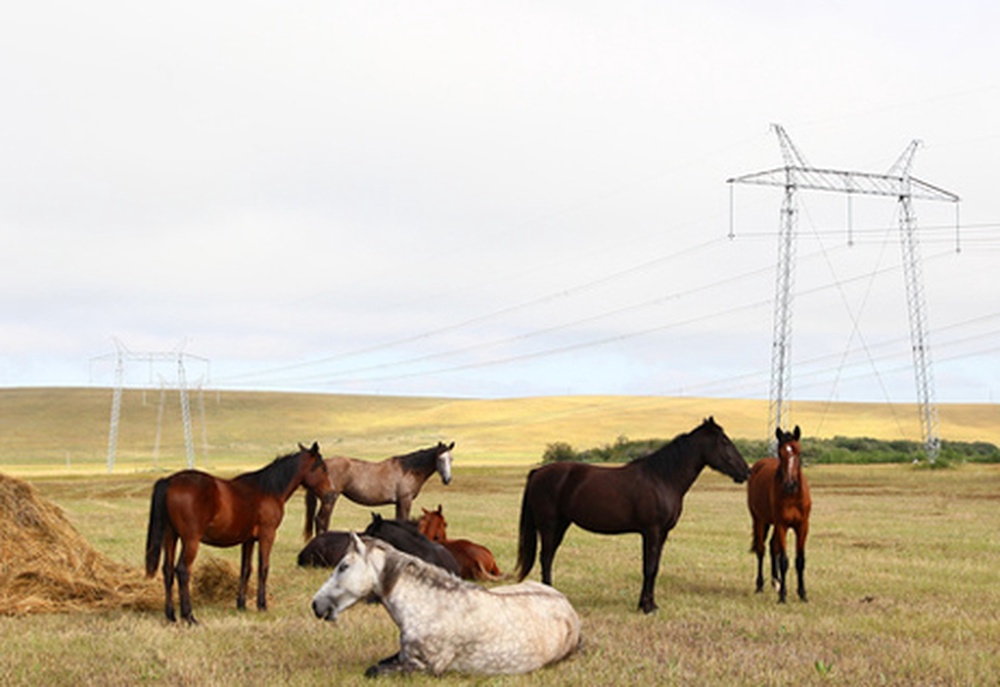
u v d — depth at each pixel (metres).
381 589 9.30
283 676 9.12
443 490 47.94
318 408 149.75
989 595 14.51
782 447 13.94
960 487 46.09
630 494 13.45
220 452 119.31
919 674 9.49
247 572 12.94
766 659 9.95
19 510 13.62
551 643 9.59
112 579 13.63
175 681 8.97
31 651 10.06
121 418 139.00
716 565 17.88
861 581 15.85
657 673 9.27
